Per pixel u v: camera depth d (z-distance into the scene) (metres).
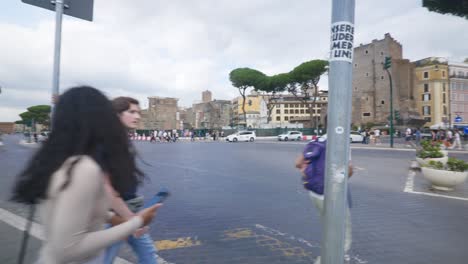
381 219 5.65
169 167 13.30
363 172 11.99
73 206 1.17
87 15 2.98
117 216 1.91
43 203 1.28
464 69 75.06
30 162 1.30
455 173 8.07
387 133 59.09
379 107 68.06
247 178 10.27
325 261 1.80
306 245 4.32
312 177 3.12
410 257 3.97
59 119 1.34
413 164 13.39
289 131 52.78
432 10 14.23
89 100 1.39
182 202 6.85
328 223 1.79
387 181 9.91
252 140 47.66
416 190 8.45
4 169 12.60
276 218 5.62
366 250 4.19
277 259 3.87
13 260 3.58
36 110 85.06
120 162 1.43
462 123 73.12
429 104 71.00
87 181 1.21
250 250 4.15
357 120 71.12
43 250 1.27
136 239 2.49
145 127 75.69
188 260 3.82
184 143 41.16
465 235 4.79
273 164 14.47
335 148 1.77
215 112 93.44
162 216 5.73
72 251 1.16
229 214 5.87
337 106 1.76
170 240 4.52
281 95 99.06
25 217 5.45
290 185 8.98
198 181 9.67
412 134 45.81
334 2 1.79
